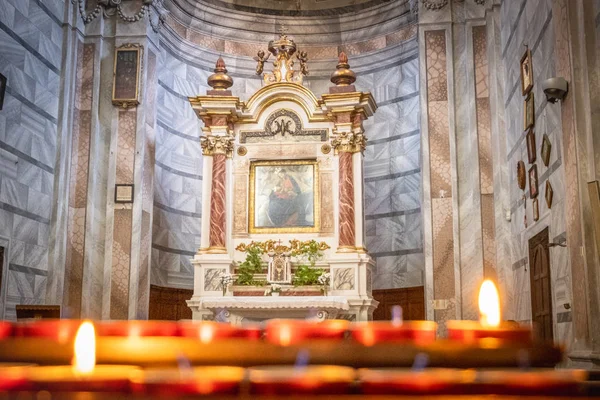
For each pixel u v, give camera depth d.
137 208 13.83
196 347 2.19
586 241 7.69
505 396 1.46
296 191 13.59
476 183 13.32
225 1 16.84
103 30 14.46
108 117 14.21
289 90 13.73
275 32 17.28
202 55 16.78
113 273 13.63
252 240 13.47
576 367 8.16
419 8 14.34
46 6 13.17
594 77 7.88
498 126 13.13
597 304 7.54
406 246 15.67
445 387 1.46
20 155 12.20
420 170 14.45
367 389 1.47
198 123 16.55
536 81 10.52
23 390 1.39
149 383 1.43
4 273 11.53
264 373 1.54
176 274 15.56
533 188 10.66
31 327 2.26
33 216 12.58
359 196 13.24
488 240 13.13
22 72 12.29
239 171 13.73
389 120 16.38
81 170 13.85
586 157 7.86
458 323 2.28
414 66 16.06
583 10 8.02
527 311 11.34
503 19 13.21
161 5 15.00
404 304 15.48
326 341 2.21
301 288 12.64
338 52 17.19
